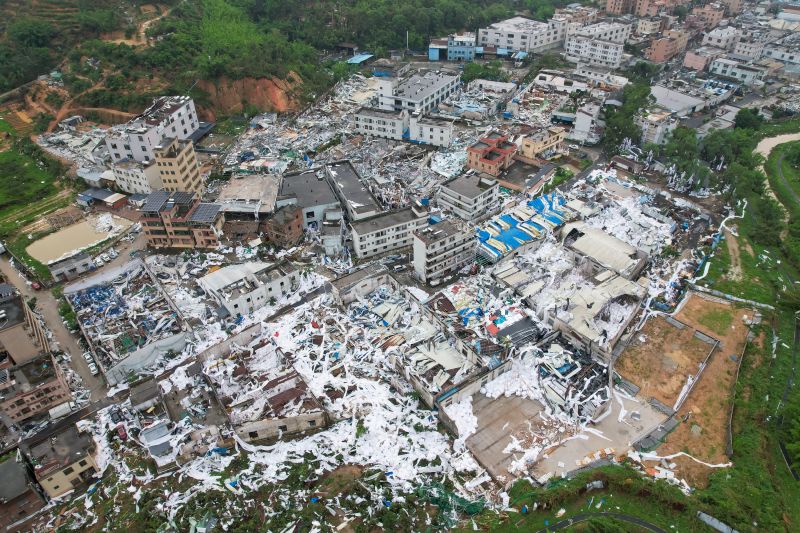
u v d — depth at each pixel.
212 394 87.44
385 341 98.75
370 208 129.12
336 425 84.94
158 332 100.25
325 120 190.75
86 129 180.00
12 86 194.25
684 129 164.12
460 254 115.62
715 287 114.06
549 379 91.62
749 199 142.00
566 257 119.75
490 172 153.12
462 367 92.06
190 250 124.00
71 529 72.25
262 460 80.12
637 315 106.12
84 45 199.38
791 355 99.38
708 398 90.81
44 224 134.88
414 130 171.62
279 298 110.44
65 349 98.88
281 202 131.50
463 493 76.19
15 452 81.31
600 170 157.50
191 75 193.88
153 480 77.69
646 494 75.56
